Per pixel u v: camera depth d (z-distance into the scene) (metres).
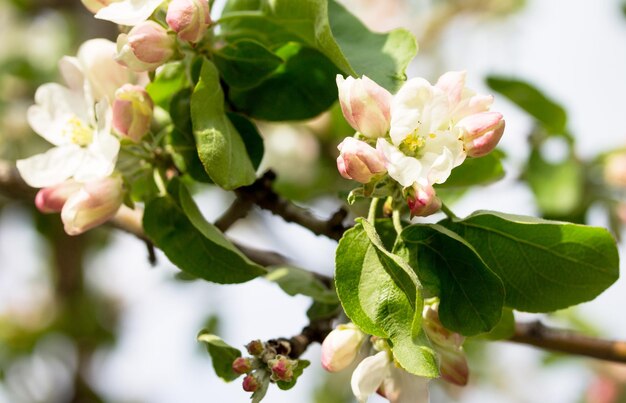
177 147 0.72
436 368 0.65
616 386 1.15
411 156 0.67
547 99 0.86
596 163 0.90
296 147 0.97
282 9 0.71
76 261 1.23
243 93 0.73
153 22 0.69
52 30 1.23
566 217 0.89
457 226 0.69
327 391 1.20
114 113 0.70
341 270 0.66
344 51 0.71
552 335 0.78
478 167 0.75
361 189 0.67
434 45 1.20
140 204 0.80
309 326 0.71
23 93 1.16
